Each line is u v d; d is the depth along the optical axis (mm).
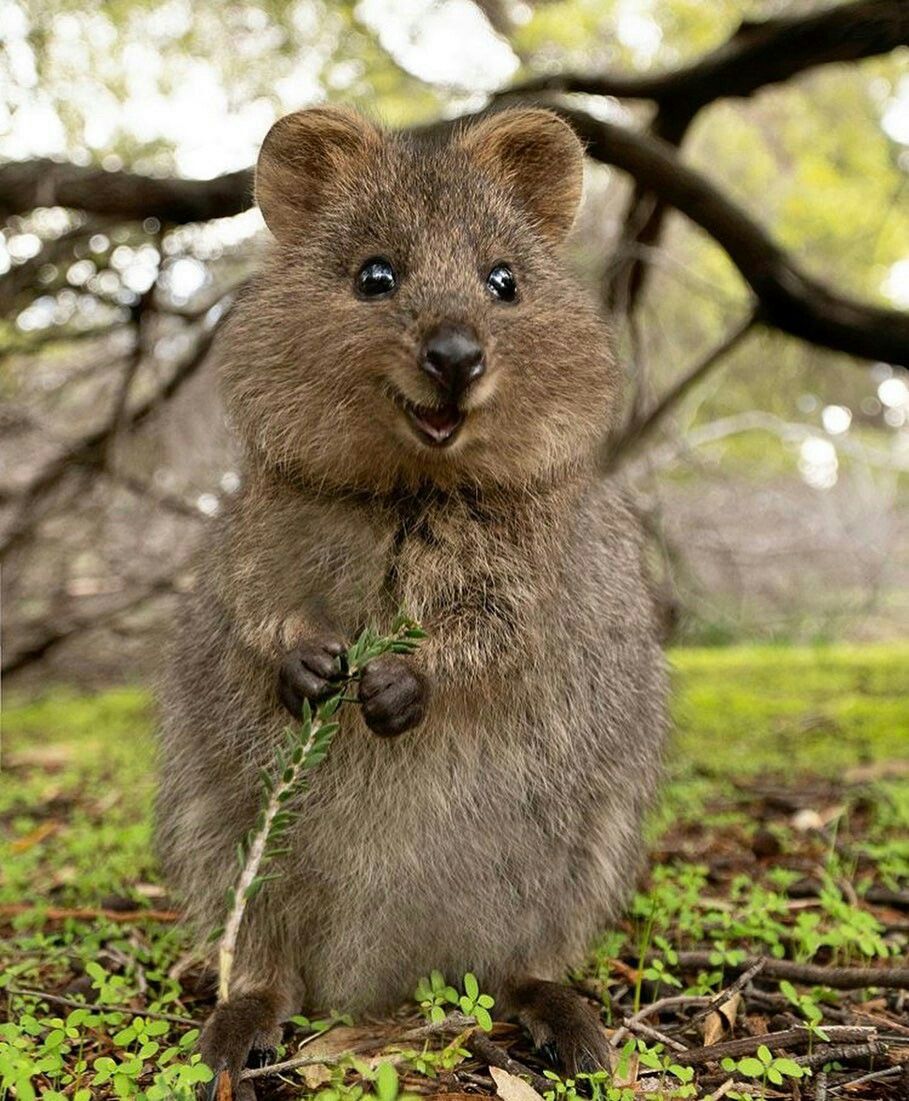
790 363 1864
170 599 1466
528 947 664
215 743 665
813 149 1505
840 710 1340
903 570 2537
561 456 652
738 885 766
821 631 2125
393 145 694
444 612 638
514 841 657
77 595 1419
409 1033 593
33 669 1573
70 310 1170
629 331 1378
